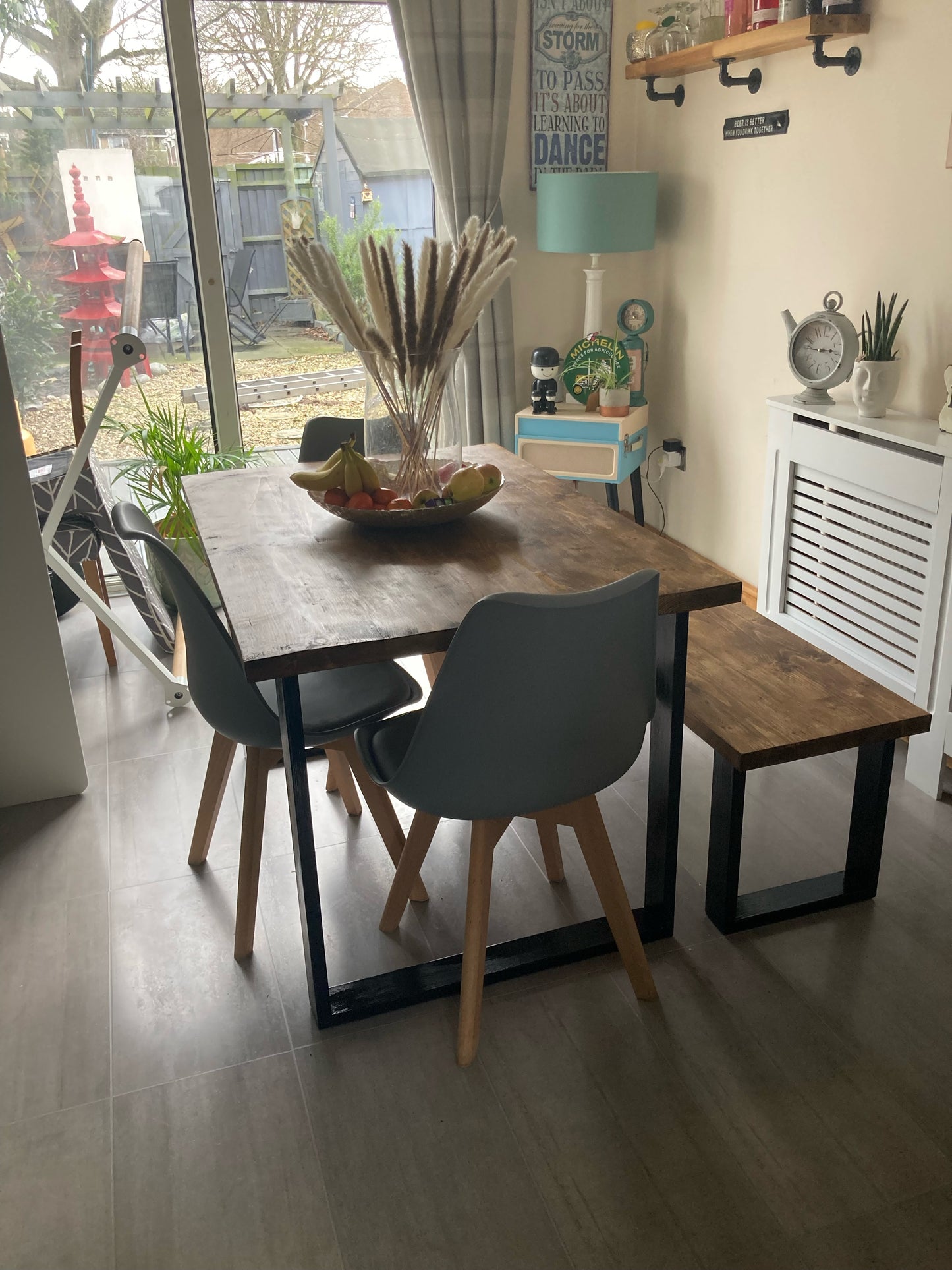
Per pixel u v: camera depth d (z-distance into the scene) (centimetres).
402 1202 158
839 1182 160
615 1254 150
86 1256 152
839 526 281
